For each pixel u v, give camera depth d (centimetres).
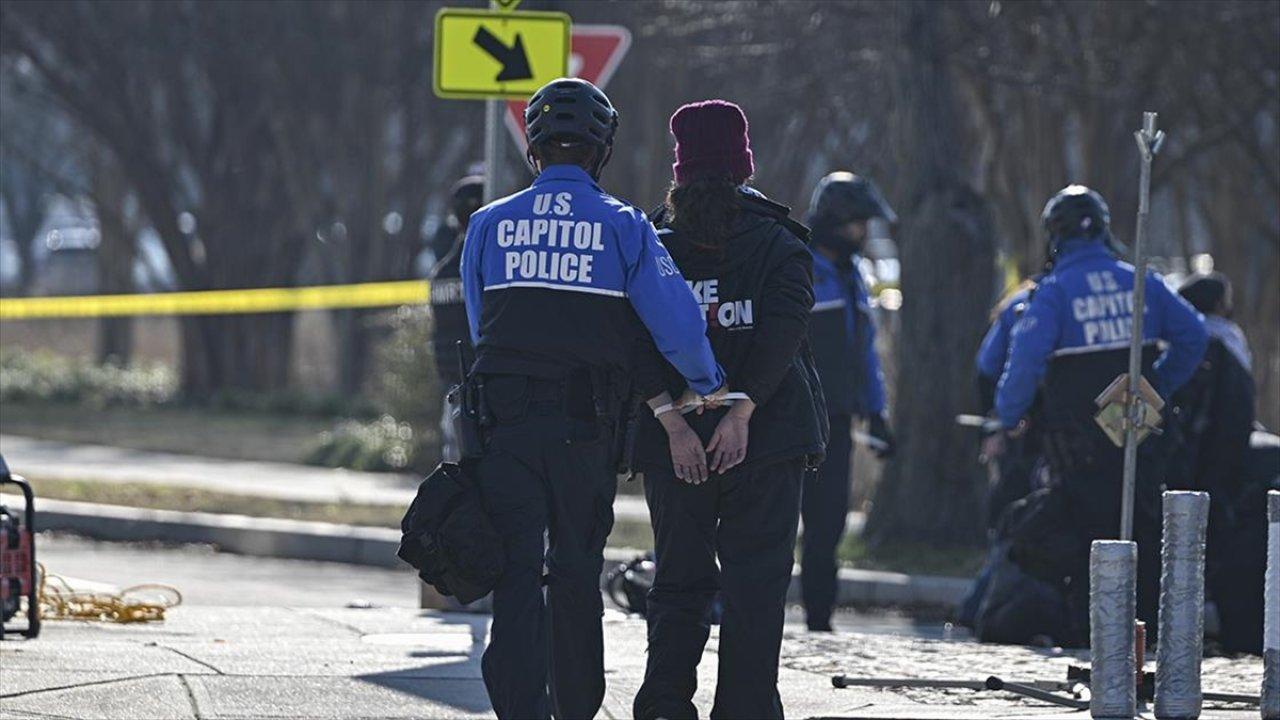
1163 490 3597
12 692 2639
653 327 2148
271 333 12938
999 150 8038
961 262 5866
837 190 4003
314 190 11794
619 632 3441
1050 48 7119
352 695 2720
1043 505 3656
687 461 2172
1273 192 8044
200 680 2764
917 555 5656
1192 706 2627
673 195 2228
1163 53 7019
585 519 2205
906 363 5897
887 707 2709
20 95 13438
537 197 2211
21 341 18612
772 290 2198
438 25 3734
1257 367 9412
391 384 8456
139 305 11106
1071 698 2777
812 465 2258
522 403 2170
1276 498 2583
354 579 5391
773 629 2211
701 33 9050
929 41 5956
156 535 6081
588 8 7962
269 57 11250
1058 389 3619
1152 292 3606
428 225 13200
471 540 2119
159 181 12238
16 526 3281
